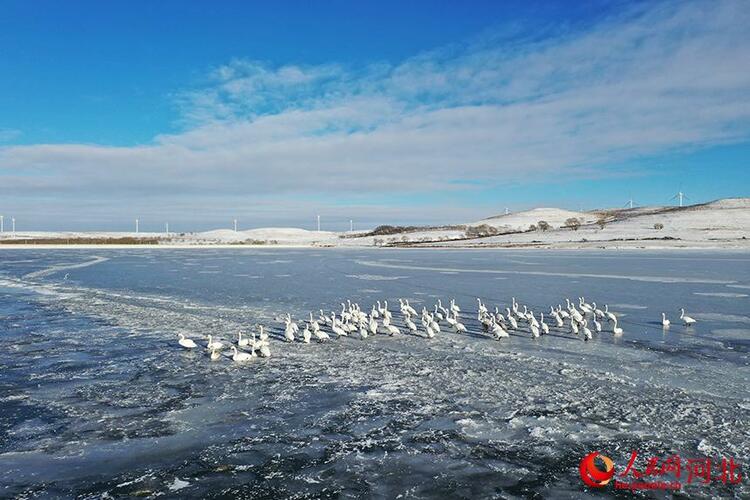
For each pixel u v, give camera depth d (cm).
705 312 3484
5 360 2359
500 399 1795
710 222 16262
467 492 1212
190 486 1253
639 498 1183
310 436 1515
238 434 1534
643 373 2092
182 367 2233
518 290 4791
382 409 1714
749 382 1962
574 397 1808
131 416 1681
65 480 1284
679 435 1495
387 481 1265
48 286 5259
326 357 2383
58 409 1748
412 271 6994
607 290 4694
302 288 5034
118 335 2877
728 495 1192
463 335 2870
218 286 5209
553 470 1307
